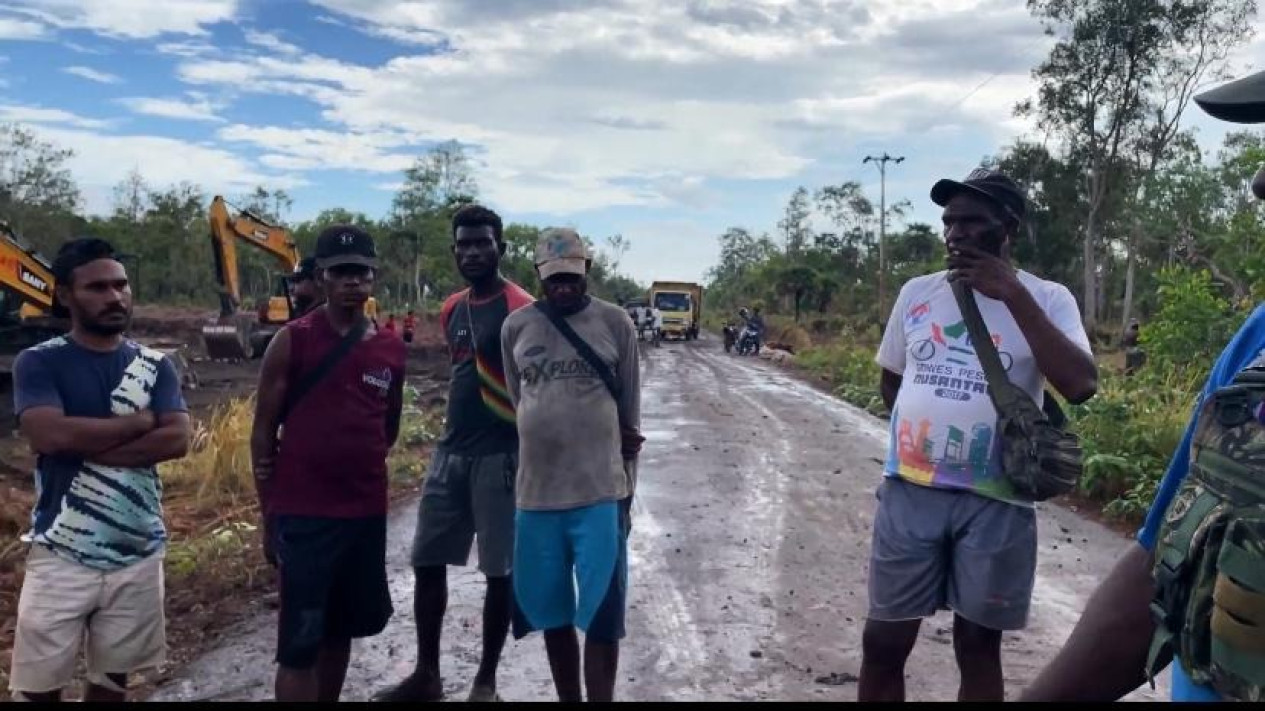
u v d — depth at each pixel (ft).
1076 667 4.55
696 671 15.99
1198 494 3.93
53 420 10.77
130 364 11.30
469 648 16.99
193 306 176.04
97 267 11.06
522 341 12.97
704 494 30.55
